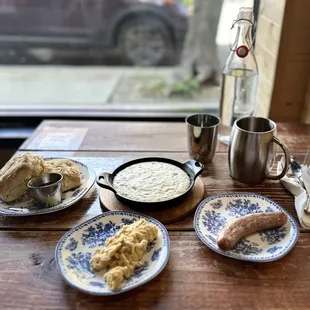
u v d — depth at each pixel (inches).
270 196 39.0
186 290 27.7
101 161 46.3
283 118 58.7
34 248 31.9
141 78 105.7
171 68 106.8
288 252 30.7
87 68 107.9
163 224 34.7
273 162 42.0
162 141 52.3
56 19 98.3
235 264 30.1
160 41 103.6
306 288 27.9
